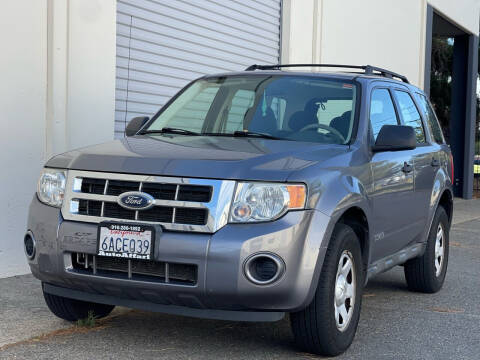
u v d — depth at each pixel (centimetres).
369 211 448
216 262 365
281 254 368
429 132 636
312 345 407
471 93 1934
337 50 1192
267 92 509
